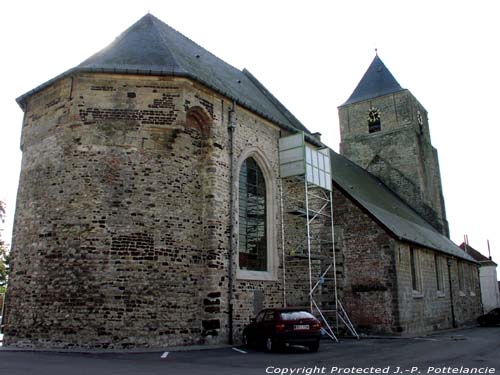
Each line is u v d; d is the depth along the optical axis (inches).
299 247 767.7
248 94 849.5
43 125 602.9
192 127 611.5
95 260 520.7
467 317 1155.9
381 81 1471.5
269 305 676.1
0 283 1364.4
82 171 547.5
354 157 1422.2
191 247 575.5
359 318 753.0
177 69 585.9
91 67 568.7
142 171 557.3
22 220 585.9
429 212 1306.6
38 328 522.3
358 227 784.3
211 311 565.3
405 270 791.1
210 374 317.1
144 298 524.4
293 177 772.0
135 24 741.3
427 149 1441.9
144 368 346.0
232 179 636.7
